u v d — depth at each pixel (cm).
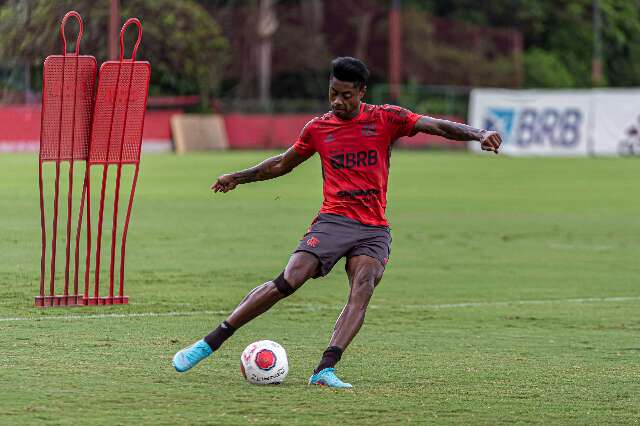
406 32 16712
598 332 2644
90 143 2716
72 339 2405
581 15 19100
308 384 2000
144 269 3612
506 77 17088
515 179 8812
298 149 2062
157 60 11594
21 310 2762
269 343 2016
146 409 1792
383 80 16875
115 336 2455
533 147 12900
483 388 2005
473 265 3906
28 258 3788
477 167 10519
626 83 19588
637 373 2161
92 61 2644
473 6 18112
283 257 3972
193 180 7981
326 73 16612
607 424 1758
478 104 13162
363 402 1870
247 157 11562
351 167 2011
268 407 1816
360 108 2017
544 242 4653
